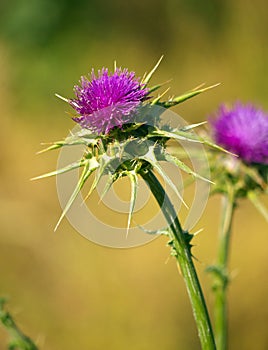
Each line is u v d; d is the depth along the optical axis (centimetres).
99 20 1672
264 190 755
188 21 1653
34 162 1534
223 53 1631
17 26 1633
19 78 1611
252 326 1293
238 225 1354
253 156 752
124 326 1269
